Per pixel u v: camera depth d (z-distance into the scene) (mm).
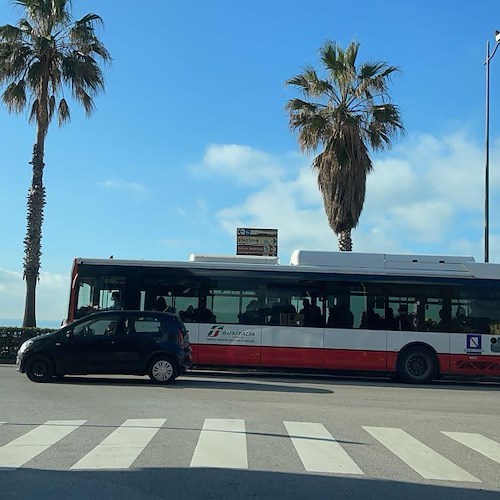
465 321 17766
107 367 14938
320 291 18000
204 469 7020
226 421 10062
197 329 17891
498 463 7805
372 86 25266
